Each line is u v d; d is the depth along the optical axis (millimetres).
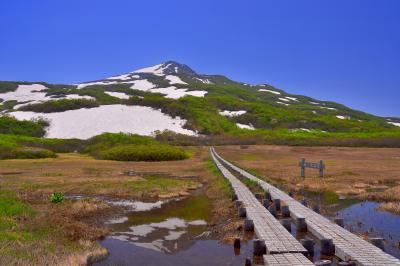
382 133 101438
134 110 112812
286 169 46781
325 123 118750
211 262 13023
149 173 45406
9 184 32844
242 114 122938
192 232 17625
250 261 11961
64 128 96375
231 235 16375
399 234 16328
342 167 48625
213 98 138875
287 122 118000
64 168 48531
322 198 27016
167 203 25844
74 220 19406
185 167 51781
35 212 19859
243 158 64625
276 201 21484
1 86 167750
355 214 21000
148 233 17516
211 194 29234
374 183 34344
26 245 13406
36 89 168500
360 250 12352
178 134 95750
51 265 11258
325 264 10898
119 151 64188
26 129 92750
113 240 16297
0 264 10953
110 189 30703
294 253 12281
